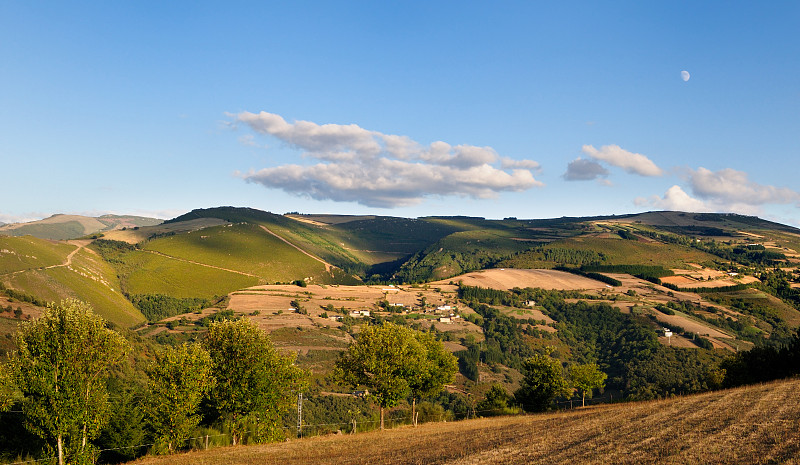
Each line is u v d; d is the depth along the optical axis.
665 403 45.06
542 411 78.44
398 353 59.50
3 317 106.19
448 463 29.02
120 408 44.25
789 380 53.97
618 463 25.03
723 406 38.53
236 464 35.50
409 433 48.16
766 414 33.59
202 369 45.59
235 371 49.31
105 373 39.00
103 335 38.19
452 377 71.38
